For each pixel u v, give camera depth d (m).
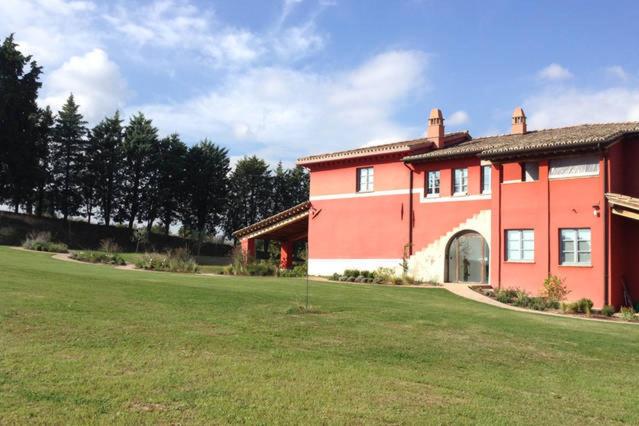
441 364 10.03
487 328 14.52
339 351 10.33
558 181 24.94
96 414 6.13
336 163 34.75
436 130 32.06
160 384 7.36
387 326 13.59
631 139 25.08
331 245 34.41
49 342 9.09
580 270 23.97
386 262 31.83
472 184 28.77
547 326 16.00
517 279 25.89
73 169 63.81
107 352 8.79
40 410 6.12
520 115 31.59
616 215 24.05
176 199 72.19
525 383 9.14
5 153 53.38
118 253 46.84
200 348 9.59
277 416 6.48
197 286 19.08
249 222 81.69
